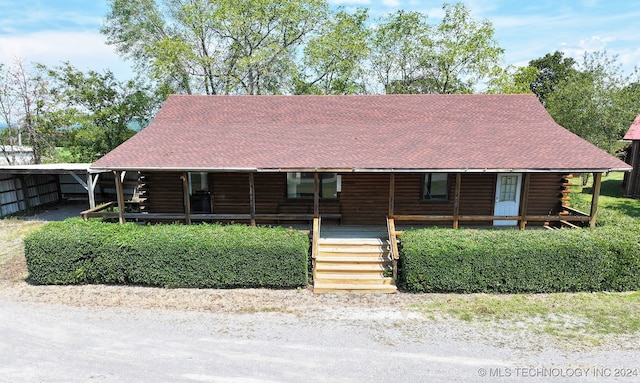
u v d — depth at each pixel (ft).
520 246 33.12
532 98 53.42
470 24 101.60
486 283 33.53
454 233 35.81
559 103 90.22
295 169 38.32
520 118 49.85
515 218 39.86
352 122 49.42
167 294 33.91
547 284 33.45
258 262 34.60
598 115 83.82
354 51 98.89
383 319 28.94
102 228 37.06
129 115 93.91
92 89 92.02
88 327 27.68
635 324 27.50
